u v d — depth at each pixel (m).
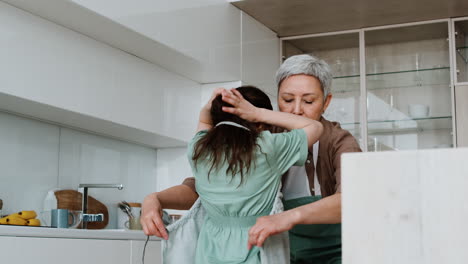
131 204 3.48
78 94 2.77
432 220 0.79
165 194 1.80
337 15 4.07
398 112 4.25
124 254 2.71
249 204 1.57
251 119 1.65
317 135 1.68
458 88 4.11
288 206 1.91
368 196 0.84
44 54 2.58
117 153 3.53
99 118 2.90
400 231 0.81
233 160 1.52
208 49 3.50
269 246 1.58
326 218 1.50
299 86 1.94
